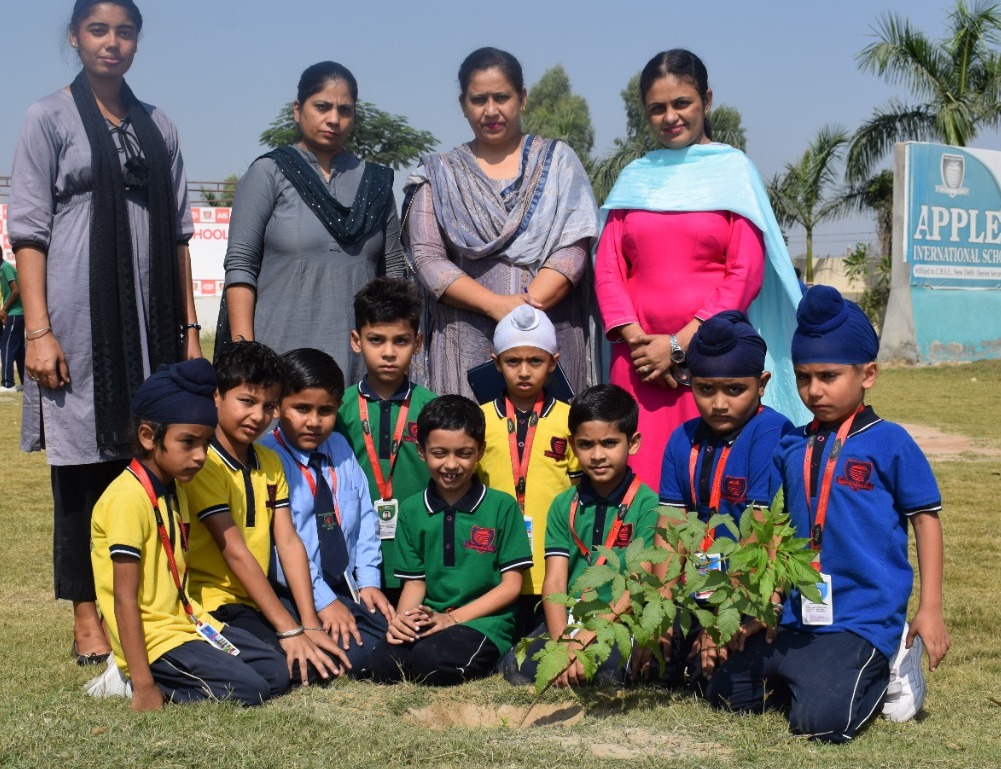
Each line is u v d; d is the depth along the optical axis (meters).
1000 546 6.87
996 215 24.56
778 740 3.60
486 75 5.43
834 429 4.07
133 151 4.90
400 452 5.00
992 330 24.62
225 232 33.28
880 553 3.93
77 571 4.66
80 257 4.78
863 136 24.81
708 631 4.03
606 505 4.56
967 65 23.78
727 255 5.38
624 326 5.35
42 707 3.80
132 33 4.84
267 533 4.52
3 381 17.88
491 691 4.25
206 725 3.61
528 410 5.02
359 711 3.93
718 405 4.33
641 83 5.67
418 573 4.71
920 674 3.96
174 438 3.96
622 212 5.57
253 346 4.41
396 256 5.70
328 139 5.40
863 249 29.59
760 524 3.79
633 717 3.86
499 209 5.44
